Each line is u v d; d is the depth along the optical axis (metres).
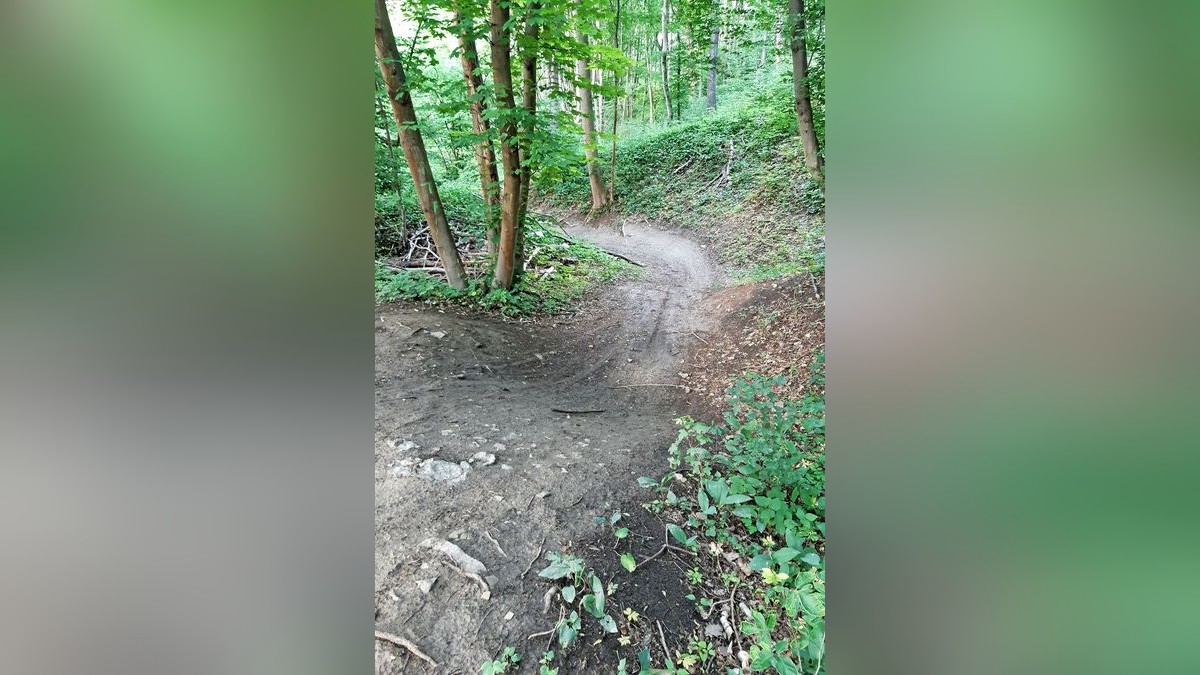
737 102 14.42
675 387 5.30
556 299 7.80
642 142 14.99
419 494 3.02
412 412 4.09
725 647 2.35
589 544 2.80
